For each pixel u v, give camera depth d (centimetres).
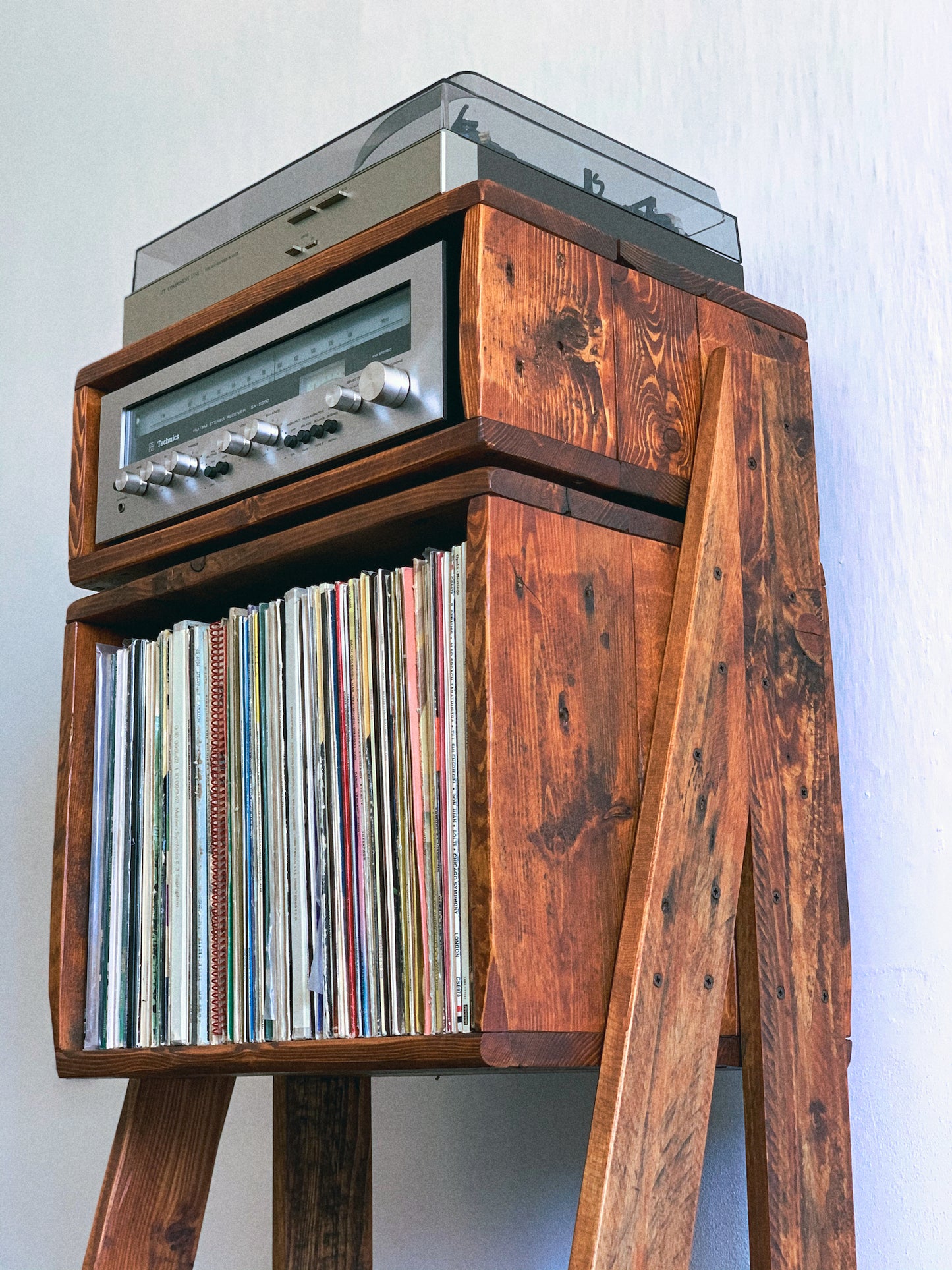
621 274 96
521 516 85
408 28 167
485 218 86
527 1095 136
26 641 202
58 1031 108
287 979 93
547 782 84
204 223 115
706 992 89
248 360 103
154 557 108
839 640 116
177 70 199
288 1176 119
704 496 96
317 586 96
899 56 120
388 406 89
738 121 131
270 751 98
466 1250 138
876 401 117
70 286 208
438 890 85
